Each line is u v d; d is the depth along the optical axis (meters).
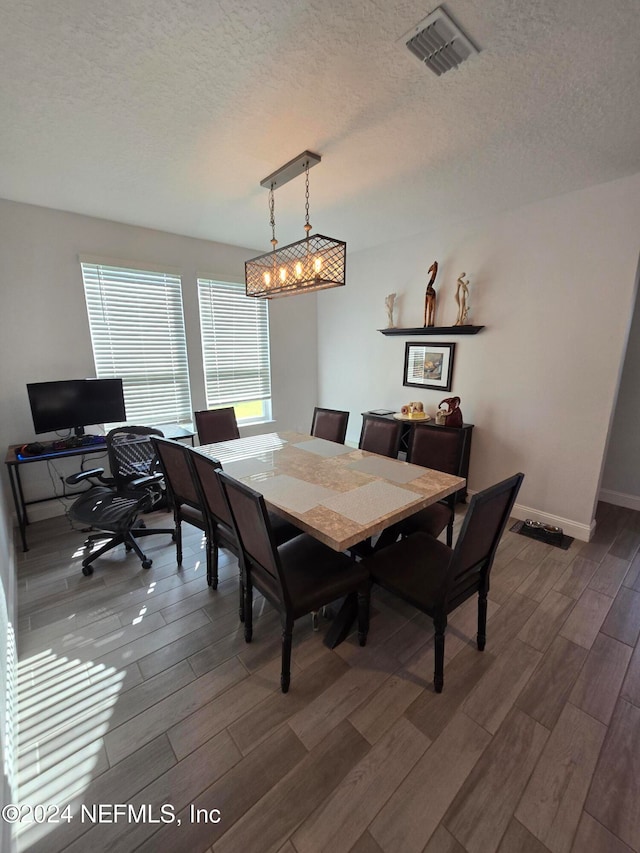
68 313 3.07
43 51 1.30
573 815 1.14
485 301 3.14
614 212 2.40
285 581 1.54
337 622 1.85
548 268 2.74
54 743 1.36
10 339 2.86
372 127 1.81
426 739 1.36
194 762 1.29
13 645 1.67
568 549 2.65
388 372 4.14
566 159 2.12
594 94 1.56
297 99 1.60
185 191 2.57
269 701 1.51
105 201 2.74
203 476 1.94
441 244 3.41
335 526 1.50
